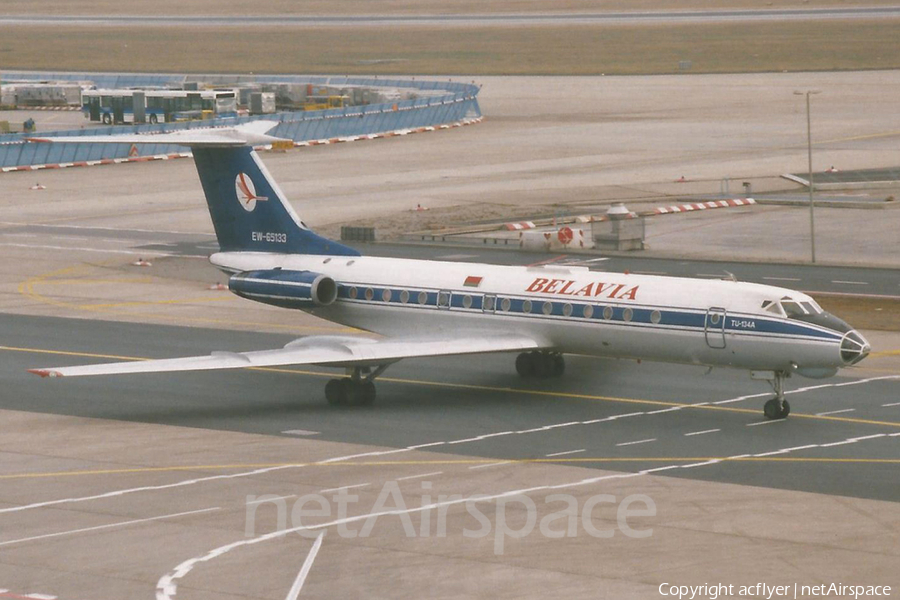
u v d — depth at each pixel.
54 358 193.12
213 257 190.12
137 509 118.00
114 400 166.38
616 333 159.00
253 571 100.94
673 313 155.25
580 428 149.75
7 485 126.62
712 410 158.38
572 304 162.00
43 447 142.12
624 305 158.62
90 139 167.62
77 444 143.38
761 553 104.38
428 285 172.62
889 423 151.00
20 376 181.12
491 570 100.62
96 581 99.00
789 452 137.88
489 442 143.38
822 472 129.62
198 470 132.00
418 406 162.00
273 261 184.50
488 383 175.00
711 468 131.50
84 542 108.44
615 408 159.75
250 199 186.25
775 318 149.25
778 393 152.88
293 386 174.88
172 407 162.38
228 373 183.25
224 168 187.00
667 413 157.00
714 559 102.94
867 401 162.12
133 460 136.25
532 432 148.00
